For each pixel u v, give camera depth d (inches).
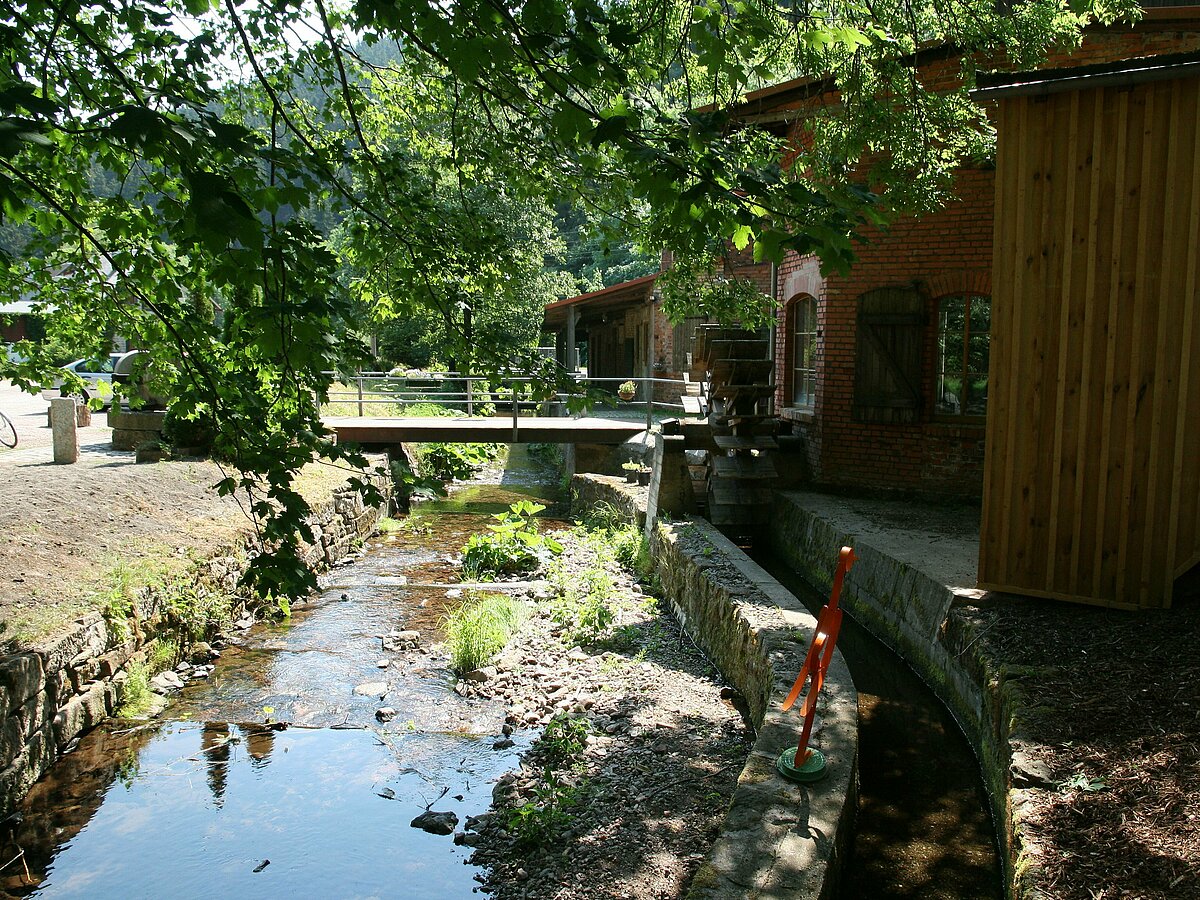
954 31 342.6
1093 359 245.1
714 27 157.3
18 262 216.1
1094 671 204.2
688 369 888.9
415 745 257.6
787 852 145.5
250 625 370.6
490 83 184.9
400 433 652.1
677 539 397.1
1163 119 231.3
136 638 296.0
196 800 227.6
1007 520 262.5
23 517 339.3
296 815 219.8
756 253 141.6
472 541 482.0
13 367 234.5
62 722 249.6
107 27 191.6
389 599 410.3
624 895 175.9
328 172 173.5
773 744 184.4
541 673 306.8
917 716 259.6
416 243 216.5
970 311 439.8
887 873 178.7
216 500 441.1
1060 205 247.3
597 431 660.7
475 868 195.2
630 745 245.1
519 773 235.1
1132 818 145.5
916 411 452.1
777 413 554.3
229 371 186.2
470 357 215.8
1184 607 238.8
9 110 96.1
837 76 327.0
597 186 247.9
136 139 103.1
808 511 429.7
